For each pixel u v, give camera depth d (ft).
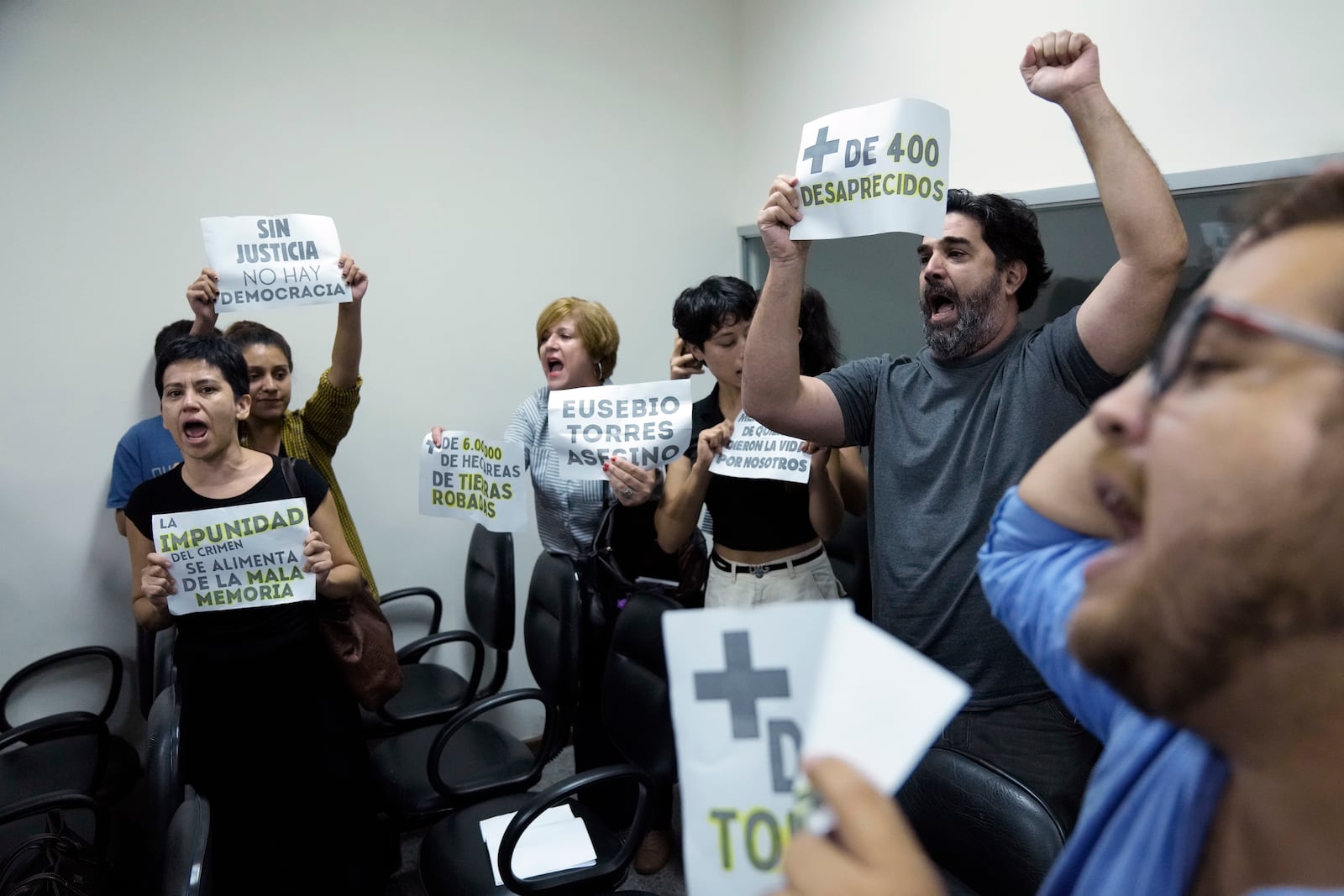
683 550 7.42
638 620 6.04
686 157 10.34
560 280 9.69
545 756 6.62
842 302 9.05
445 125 8.91
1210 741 1.15
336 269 6.81
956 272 4.71
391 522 9.03
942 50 7.67
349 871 6.50
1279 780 1.09
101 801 6.85
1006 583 2.07
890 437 4.98
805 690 1.53
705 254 10.60
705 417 7.25
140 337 7.84
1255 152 5.46
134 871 7.13
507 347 9.45
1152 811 1.47
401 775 6.75
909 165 4.16
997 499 4.37
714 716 1.59
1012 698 4.34
